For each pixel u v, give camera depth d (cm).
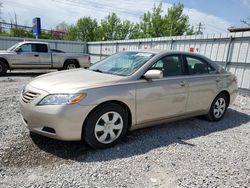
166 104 404
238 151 364
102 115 336
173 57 433
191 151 352
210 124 495
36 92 326
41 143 349
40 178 264
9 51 1210
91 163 302
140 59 408
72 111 308
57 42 2075
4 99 608
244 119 556
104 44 1961
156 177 279
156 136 405
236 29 1953
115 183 262
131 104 361
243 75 878
